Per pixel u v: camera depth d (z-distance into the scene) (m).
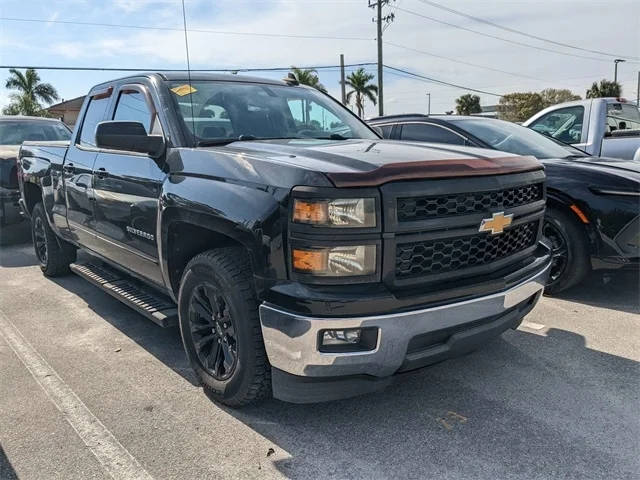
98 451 2.66
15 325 4.43
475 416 2.92
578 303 4.70
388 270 2.41
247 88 3.96
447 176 2.53
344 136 3.99
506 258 2.90
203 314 3.06
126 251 3.84
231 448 2.67
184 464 2.55
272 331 2.49
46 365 3.64
